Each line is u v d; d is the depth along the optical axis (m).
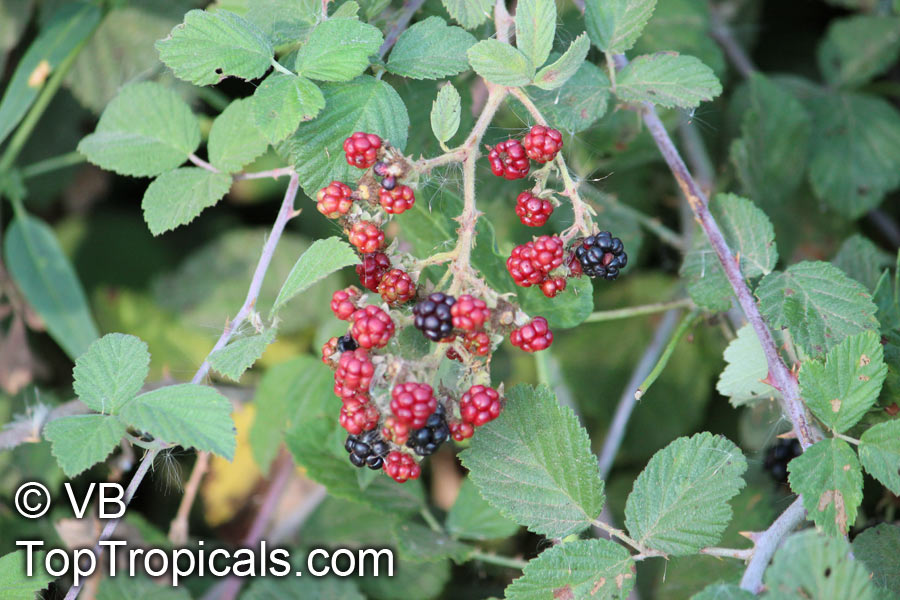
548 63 0.60
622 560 0.56
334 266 0.54
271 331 0.55
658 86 0.60
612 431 0.71
